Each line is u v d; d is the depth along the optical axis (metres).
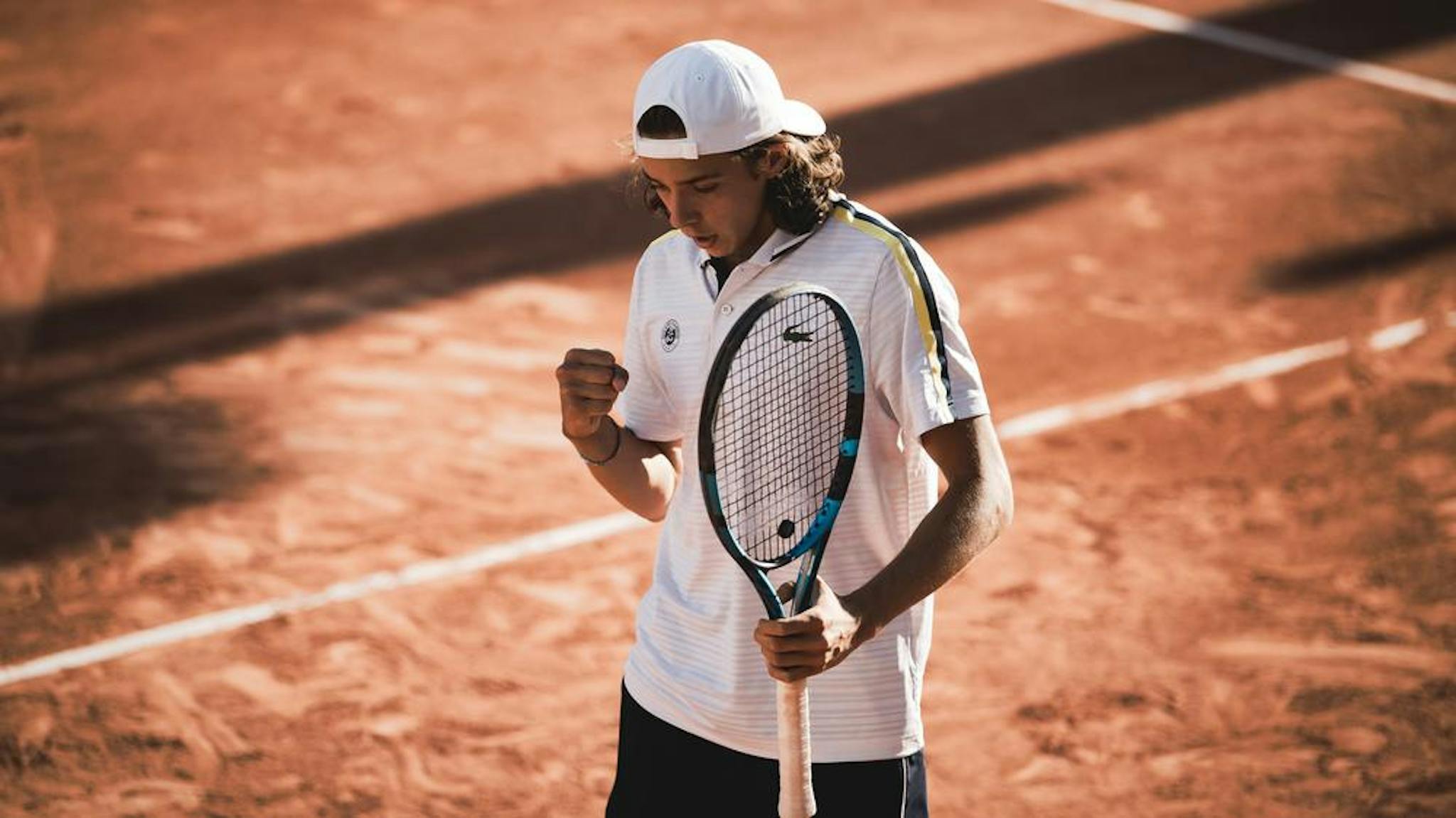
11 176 25.25
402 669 13.63
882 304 7.14
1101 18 32.81
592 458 7.99
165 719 12.91
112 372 19.52
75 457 17.42
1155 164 25.86
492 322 21.08
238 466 17.28
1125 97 28.75
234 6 33.34
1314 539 15.56
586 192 25.25
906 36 31.89
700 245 7.27
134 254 22.83
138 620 14.36
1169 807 11.70
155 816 11.74
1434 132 26.77
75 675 13.52
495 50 31.31
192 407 18.67
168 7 33.06
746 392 7.46
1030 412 18.38
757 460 7.52
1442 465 16.88
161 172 25.66
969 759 12.30
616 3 34.06
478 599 14.75
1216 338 20.12
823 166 7.24
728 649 7.62
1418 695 12.97
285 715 12.98
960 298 21.44
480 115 28.20
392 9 33.53
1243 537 15.62
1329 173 25.27
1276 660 13.52
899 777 7.64
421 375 19.55
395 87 29.41
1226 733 12.58
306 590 14.87
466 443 17.89
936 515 6.89
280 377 19.45
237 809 11.83
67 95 28.55
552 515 16.36
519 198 25.03
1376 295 21.17
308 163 26.16
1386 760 12.16
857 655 7.45
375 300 21.67
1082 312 20.94
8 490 16.66
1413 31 31.72
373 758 12.45
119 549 15.56
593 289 22.16
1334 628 13.99
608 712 13.06
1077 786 11.98
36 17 32.25
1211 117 27.75
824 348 7.26
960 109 28.27
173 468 17.20
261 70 29.95
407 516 16.28
